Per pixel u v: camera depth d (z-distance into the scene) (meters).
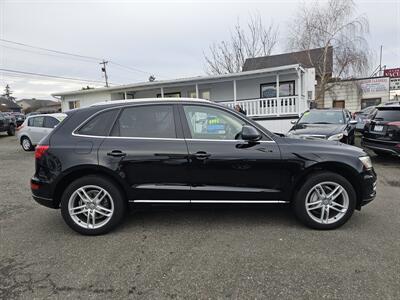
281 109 14.92
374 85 22.97
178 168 3.74
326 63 22.56
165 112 3.90
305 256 3.16
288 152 3.75
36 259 3.22
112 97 20.14
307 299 2.48
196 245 3.47
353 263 3.00
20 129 12.49
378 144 7.85
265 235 3.68
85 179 3.74
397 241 3.46
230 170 3.76
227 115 3.90
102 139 3.78
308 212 3.80
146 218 4.31
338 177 3.74
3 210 4.83
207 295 2.57
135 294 2.60
